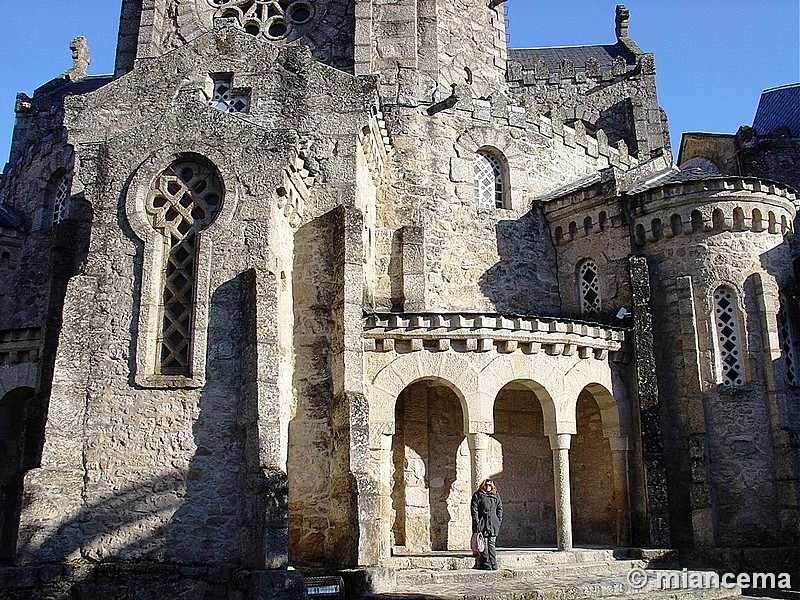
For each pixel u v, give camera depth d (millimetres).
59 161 28359
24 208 29359
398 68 28781
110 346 17438
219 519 16438
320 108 21984
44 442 16672
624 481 22375
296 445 19156
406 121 26469
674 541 21922
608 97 41281
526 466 24078
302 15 30438
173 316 17812
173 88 21562
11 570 15336
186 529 16406
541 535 23734
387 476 19781
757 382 22922
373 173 24641
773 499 22141
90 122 22172
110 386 17188
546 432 21578
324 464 18953
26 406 20922
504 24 35906
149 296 17672
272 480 15641
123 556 16297
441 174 26406
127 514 16516
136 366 17250
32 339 23094
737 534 21844
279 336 18844
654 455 22062
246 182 18438
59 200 28578
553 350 21812
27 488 16172
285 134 18828
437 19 31516
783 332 24016
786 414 22781
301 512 18703
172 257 18172
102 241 18094
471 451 20344
